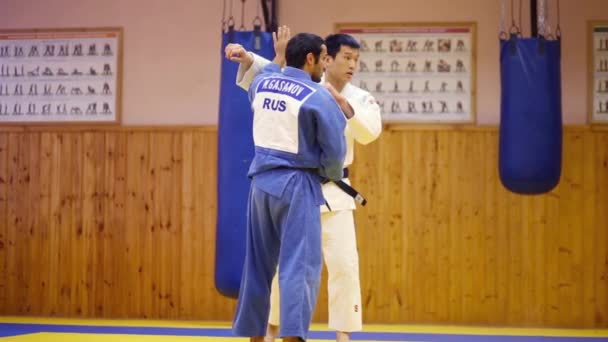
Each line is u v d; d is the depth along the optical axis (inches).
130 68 647.1
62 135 643.5
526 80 526.0
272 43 495.5
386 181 615.5
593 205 603.5
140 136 636.7
